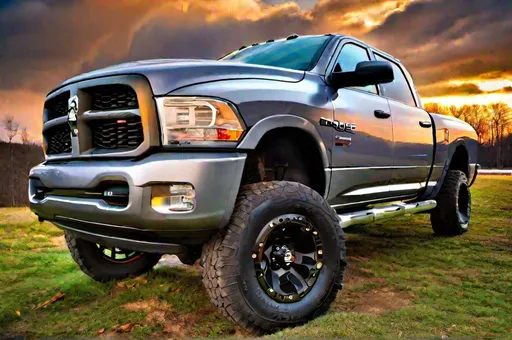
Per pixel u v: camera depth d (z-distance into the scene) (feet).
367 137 11.05
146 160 7.11
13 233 17.81
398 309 8.68
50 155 9.27
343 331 7.40
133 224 7.11
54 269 12.25
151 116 7.24
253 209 7.50
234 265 7.22
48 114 9.41
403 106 13.47
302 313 7.79
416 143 13.52
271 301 7.55
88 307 9.23
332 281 8.23
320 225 8.16
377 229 18.37
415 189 14.14
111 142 7.80
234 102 7.75
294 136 9.38
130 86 7.41
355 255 13.64
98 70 8.48
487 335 7.37
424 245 15.01
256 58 11.89
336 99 10.25
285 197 7.81
